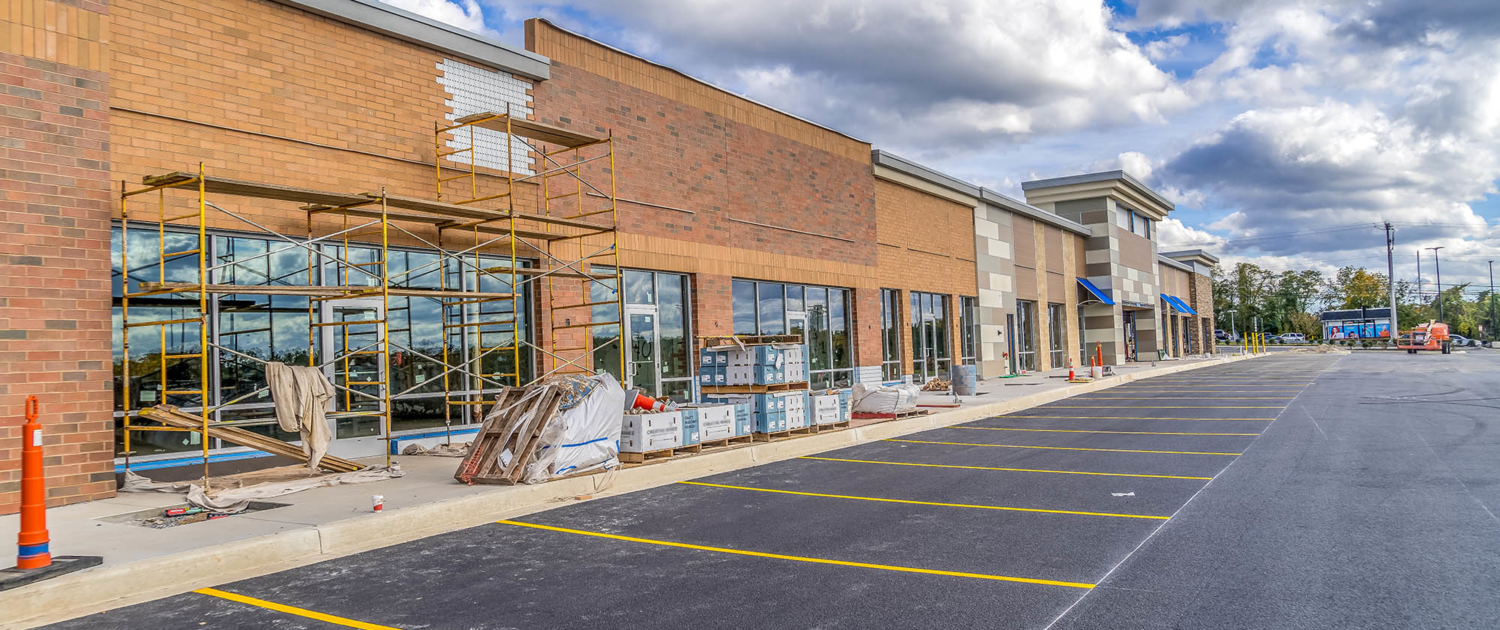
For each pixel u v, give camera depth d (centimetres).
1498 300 13712
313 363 1199
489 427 1091
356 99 1285
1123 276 4744
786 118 2222
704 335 1880
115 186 1039
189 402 1134
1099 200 4528
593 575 689
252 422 1047
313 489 1018
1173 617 551
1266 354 6788
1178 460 1248
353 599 633
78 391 967
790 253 2200
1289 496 946
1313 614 552
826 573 680
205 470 970
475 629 562
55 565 652
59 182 965
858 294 2483
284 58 1204
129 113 1053
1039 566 685
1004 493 1018
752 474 1223
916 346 2841
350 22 1277
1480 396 2205
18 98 938
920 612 575
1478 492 941
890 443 1566
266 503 930
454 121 1415
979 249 3303
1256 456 1261
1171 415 1931
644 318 1777
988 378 3278
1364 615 548
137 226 1085
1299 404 2105
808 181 2294
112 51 1039
